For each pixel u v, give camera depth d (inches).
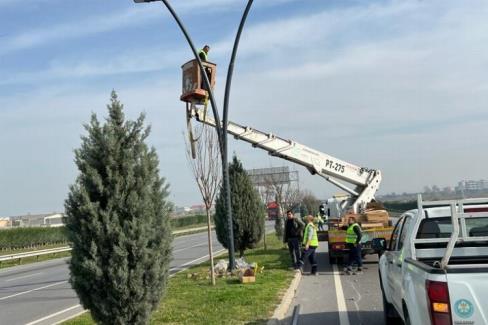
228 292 459.2
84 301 284.4
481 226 263.3
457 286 178.7
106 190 281.1
